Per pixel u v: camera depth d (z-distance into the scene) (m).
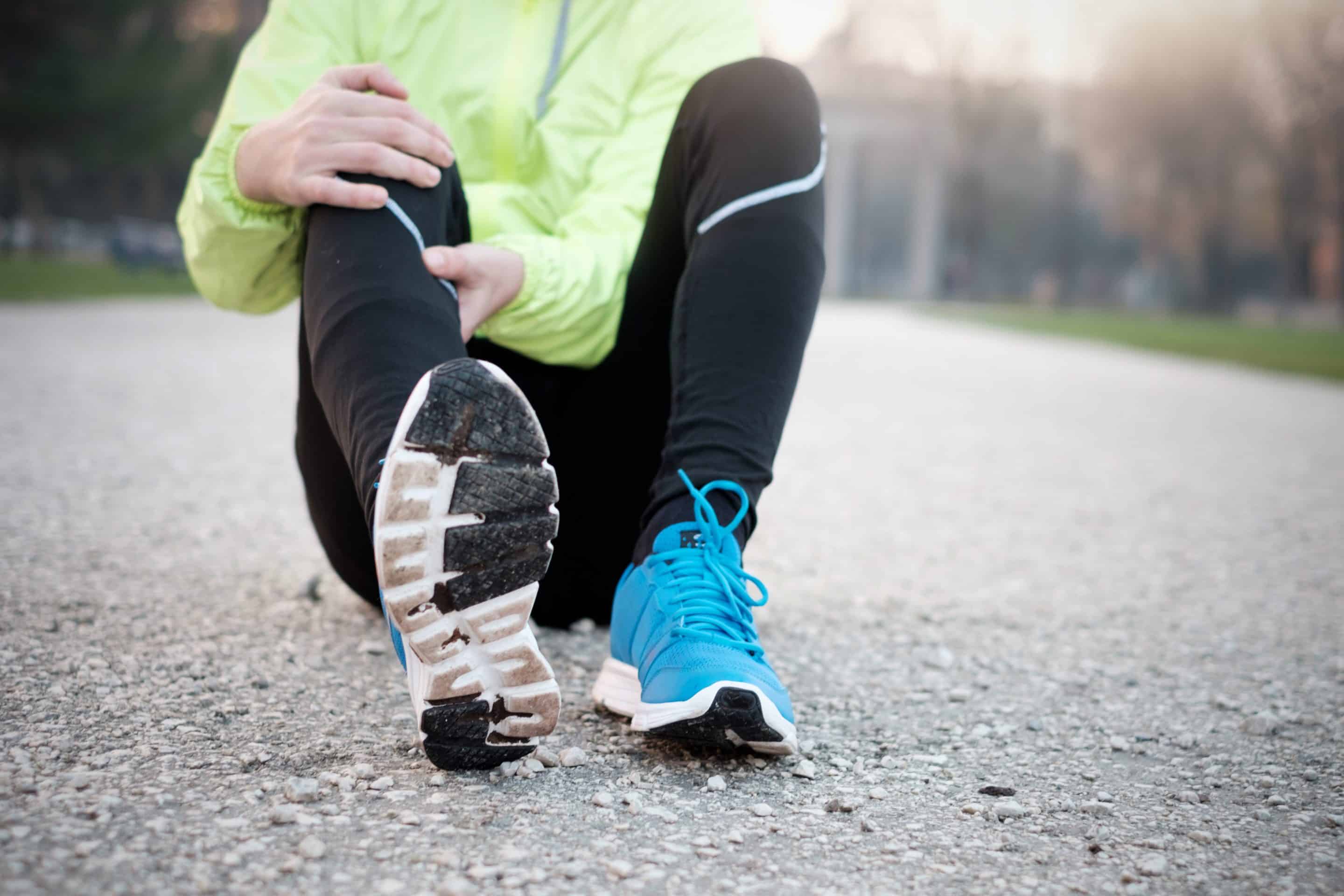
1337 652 1.87
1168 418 6.20
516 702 1.03
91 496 2.68
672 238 1.36
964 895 0.94
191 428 4.05
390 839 0.96
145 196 34.34
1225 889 0.97
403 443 0.92
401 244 1.12
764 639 1.81
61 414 4.16
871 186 49.50
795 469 3.89
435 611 0.96
